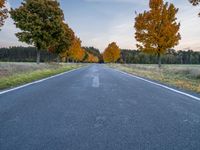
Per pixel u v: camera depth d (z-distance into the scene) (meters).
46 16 32.16
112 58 82.00
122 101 7.25
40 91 9.41
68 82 13.23
